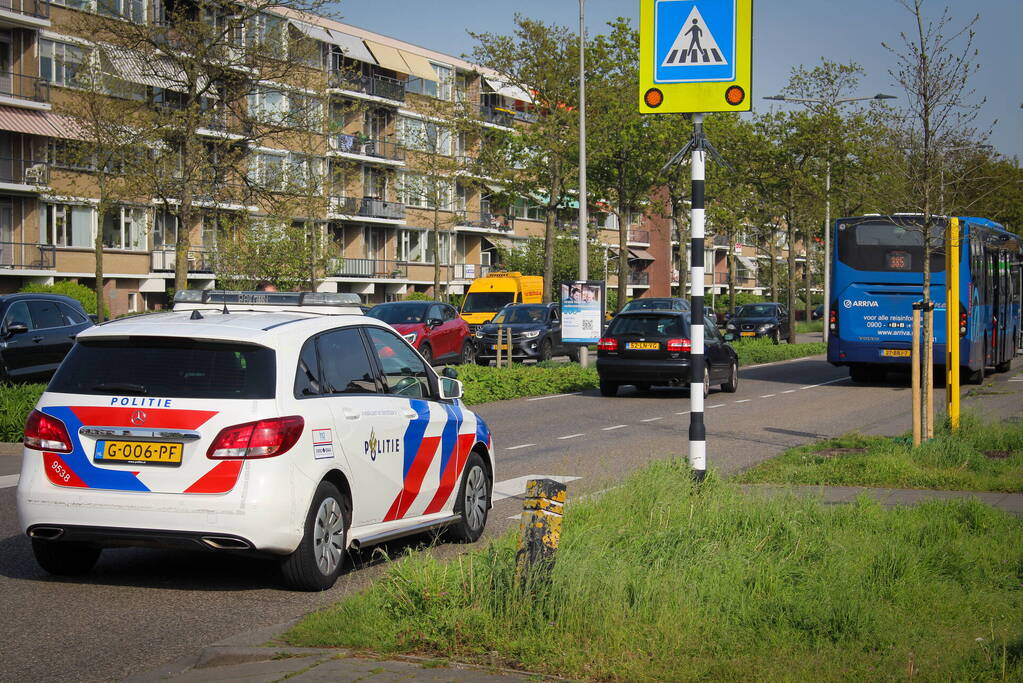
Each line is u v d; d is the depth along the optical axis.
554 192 45.94
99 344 7.20
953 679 4.90
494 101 74.00
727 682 4.92
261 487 6.72
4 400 15.14
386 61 67.44
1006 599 6.47
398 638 5.48
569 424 18.44
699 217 10.09
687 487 9.37
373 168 66.88
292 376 7.05
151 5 29.47
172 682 5.01
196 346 7.07
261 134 30.42
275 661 5.26
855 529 8.19
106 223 50.34
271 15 29.14
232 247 30.69
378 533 7.65
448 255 75.94
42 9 44.88
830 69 40.66
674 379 22.81
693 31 10.03
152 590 7.12
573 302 27.86
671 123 43.78
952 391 14.53
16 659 5.62
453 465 8.66
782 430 17.20
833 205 42.34
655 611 5.70
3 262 46.38
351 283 67.88
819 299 96.44
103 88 30.50
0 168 45.50
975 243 24.67
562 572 5.75
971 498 9.28
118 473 6.85
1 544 8.59
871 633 5.60
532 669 5.07
